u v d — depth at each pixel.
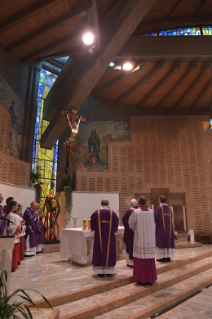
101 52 8.80
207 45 10.80
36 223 8.34
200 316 4.02
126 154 13.98
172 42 10.84
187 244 10.65
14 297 3.90
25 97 12.19
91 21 7.53
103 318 3.75
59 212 10.58
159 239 6.98
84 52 8.89
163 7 12.21
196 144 14.34
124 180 13.52
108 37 8.60
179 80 12.87
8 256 3.45
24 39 9.93
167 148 14.25
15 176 10.27
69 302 4.09
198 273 6.57
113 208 12.09
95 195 11.87
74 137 10.52
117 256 7.56
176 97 14.54
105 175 13.46
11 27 9.02
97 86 13.98
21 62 11.64
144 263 5.06
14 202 5.78
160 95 14.37
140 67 11.26
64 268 6.14
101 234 5.47
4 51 10.34
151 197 13.70
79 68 10.11
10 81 10.69
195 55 10.76
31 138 12.21
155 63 11.64
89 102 14.65
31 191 10.05
